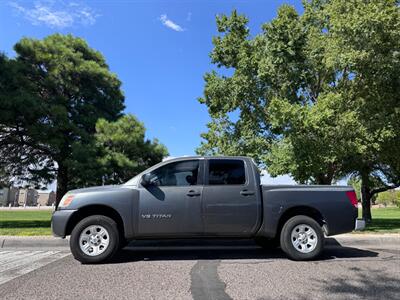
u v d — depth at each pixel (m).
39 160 21.05
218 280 6.27
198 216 7.85
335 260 8.02
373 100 15.20
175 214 7.82
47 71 20.50
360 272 6.86
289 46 15.84
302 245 8.00
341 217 8.14
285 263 7.69
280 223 8.27
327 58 14.56
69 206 7.79
